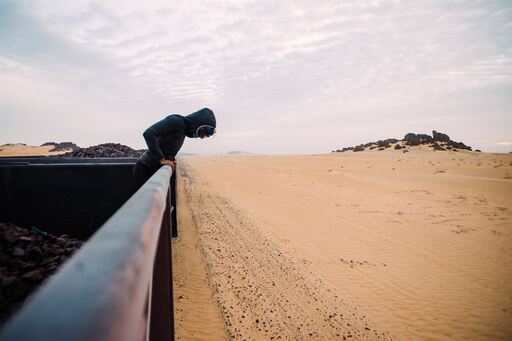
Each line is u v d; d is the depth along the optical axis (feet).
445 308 15.44
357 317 14.06
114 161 19.35
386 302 15.78
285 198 45.27
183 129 12.30
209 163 145.28
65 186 11.68
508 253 23.25
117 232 1.74
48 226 11.57
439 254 22.90
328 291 16.38
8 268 6.16
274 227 28.45
